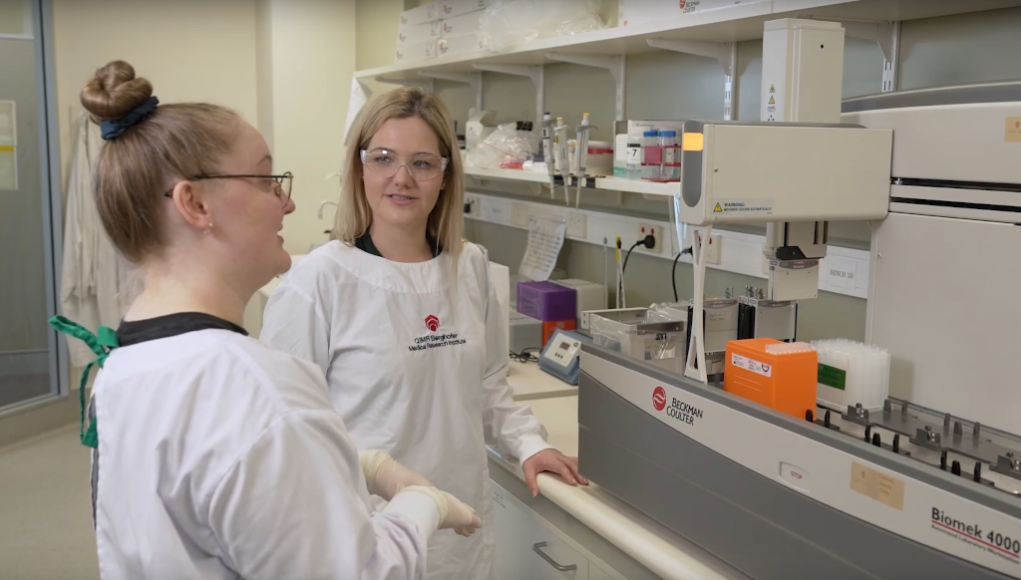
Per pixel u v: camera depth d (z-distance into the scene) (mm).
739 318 1472
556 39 2320
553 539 1682
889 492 940
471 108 3602
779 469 1078
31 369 4191
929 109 1311
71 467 3684
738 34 2012
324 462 855
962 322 1284
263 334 1499
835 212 1341
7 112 4004
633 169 2197
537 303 2646
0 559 2877
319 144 4531
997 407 1240
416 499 1055
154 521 809
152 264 902
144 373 840
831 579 1017
